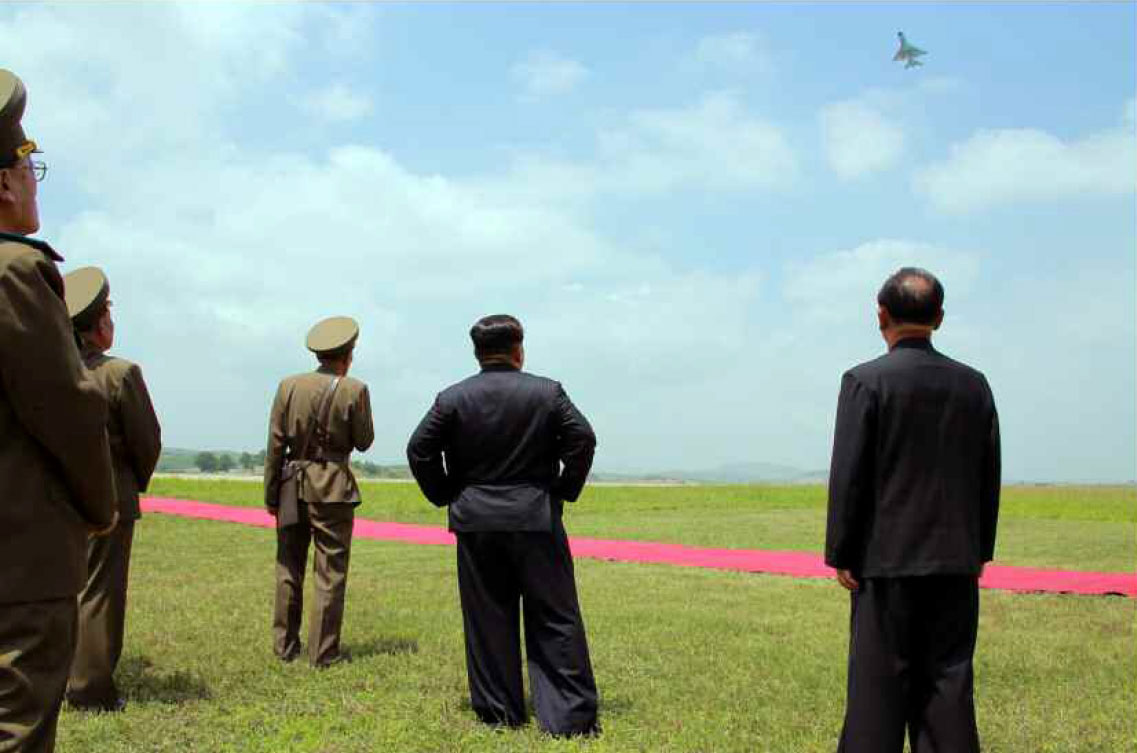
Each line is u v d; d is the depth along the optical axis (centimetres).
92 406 229
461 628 686
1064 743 415
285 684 516
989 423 330
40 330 220
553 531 443
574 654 435
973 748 310
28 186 243
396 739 411
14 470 224
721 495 3170
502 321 462
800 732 431
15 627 221
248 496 2419
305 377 595
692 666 564
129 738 413
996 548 1420
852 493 319
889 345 341
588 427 448
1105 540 1573
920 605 320
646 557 1203
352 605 792
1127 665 574
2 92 236
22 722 219
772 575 1023
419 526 1714
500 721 439
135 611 743
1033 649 622
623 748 404
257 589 866
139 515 481
